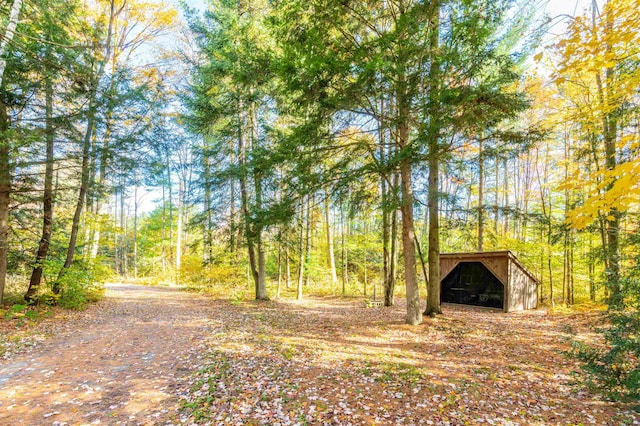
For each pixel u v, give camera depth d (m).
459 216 8.81
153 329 8.37
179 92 13.15
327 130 7.75
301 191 7.54
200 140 18.22
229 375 5.15
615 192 3.00
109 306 11.93
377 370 5.45
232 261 16.80
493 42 6.01
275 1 7.03
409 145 6.21
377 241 17.84
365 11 7.12
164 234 30.11
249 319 9.82
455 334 7.53
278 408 4.13
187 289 18.39
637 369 3.53
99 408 4.11
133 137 10.02
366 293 18.03
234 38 12.36
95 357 6.05
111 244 16.48
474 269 12.46
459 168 8.16
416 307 8.41
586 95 8.12
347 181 7.21
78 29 9.83
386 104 9.45
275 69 7.00
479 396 4.48
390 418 3.92
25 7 7.98
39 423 3.74
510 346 6.64
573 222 3.46
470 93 5.85
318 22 6.64
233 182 13.90
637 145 3.47
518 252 14.55
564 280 14.08
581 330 7.69
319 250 22.77
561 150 15.94
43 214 10.52
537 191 17.41
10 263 10.21
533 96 8.54
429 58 6.34
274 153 7.98
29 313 8.64
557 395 4.48
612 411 3.98
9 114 9.02
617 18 3.51
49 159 9.08
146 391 4.60
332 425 3.76
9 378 4.98
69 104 9.41
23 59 8.12
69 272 10.48
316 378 5.11
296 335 7.78
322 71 6.45
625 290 4.30
